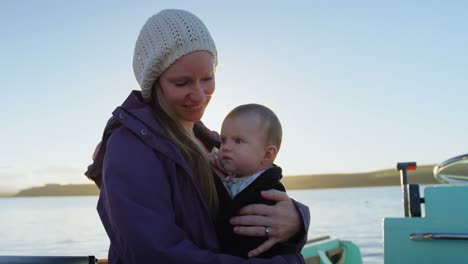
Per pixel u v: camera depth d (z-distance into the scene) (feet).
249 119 7.19
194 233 6.38
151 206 6.07
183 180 6.45
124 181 6.09
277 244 6.66
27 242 75.87
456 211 9.87
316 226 93.45
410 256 10.00
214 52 6.82
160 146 6.38
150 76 6.65
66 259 7.96
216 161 7.43
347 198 216.95
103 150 6.80
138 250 5.82
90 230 92.58
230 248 6.69
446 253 9.82
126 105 6.82
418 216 10.31
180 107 6.72
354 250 18.86
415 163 10.69
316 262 16.99
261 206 6.62
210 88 6.84
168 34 6.49
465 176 11.19
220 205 6.86
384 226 10.21
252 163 7.13
